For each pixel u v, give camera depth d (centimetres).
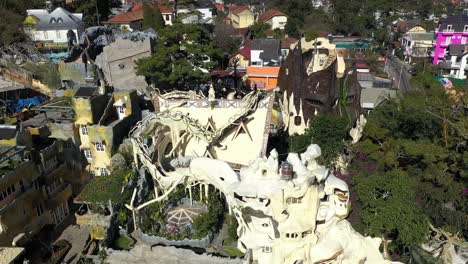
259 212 2633
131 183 3319
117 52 5947
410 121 4456
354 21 13050
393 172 3659
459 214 3606
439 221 3681
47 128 4269
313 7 15225
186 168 2948
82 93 4406
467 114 4309
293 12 13850
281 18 13012
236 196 2761
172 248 2644
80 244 3819
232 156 3481
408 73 9531
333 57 5900
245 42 10519
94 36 7088
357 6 14550
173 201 3139
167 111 3375
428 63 9975
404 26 13112
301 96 4784
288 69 4997
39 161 3847
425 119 4369
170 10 11844
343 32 13300
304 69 4831
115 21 10706
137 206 3062
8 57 6925
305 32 11725
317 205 2609
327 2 17650
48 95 6075
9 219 3300
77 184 4434
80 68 6047
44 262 3541
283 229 2584
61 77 6166
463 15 10431
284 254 2617
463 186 3834
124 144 4184
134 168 3503
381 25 13838
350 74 4753
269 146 4716
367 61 9938
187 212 3039
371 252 2811
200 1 13600
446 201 3862
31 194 3625
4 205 3288
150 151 3178
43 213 3847
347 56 10338
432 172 3969
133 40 6012
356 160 4491
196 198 3152
